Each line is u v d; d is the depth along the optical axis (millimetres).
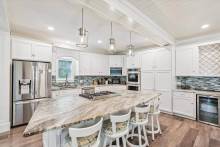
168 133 2746
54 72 4164
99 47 5199
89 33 3389
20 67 3082
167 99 4102
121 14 1960
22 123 3098
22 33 3434
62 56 4340
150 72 4582
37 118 1339
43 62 3516
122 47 5137
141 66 4875
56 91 3762
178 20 2627
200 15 2400
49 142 1508
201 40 3596
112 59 5668
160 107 4254
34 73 3303
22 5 2020
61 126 1165
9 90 2799
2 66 2682
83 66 4875
